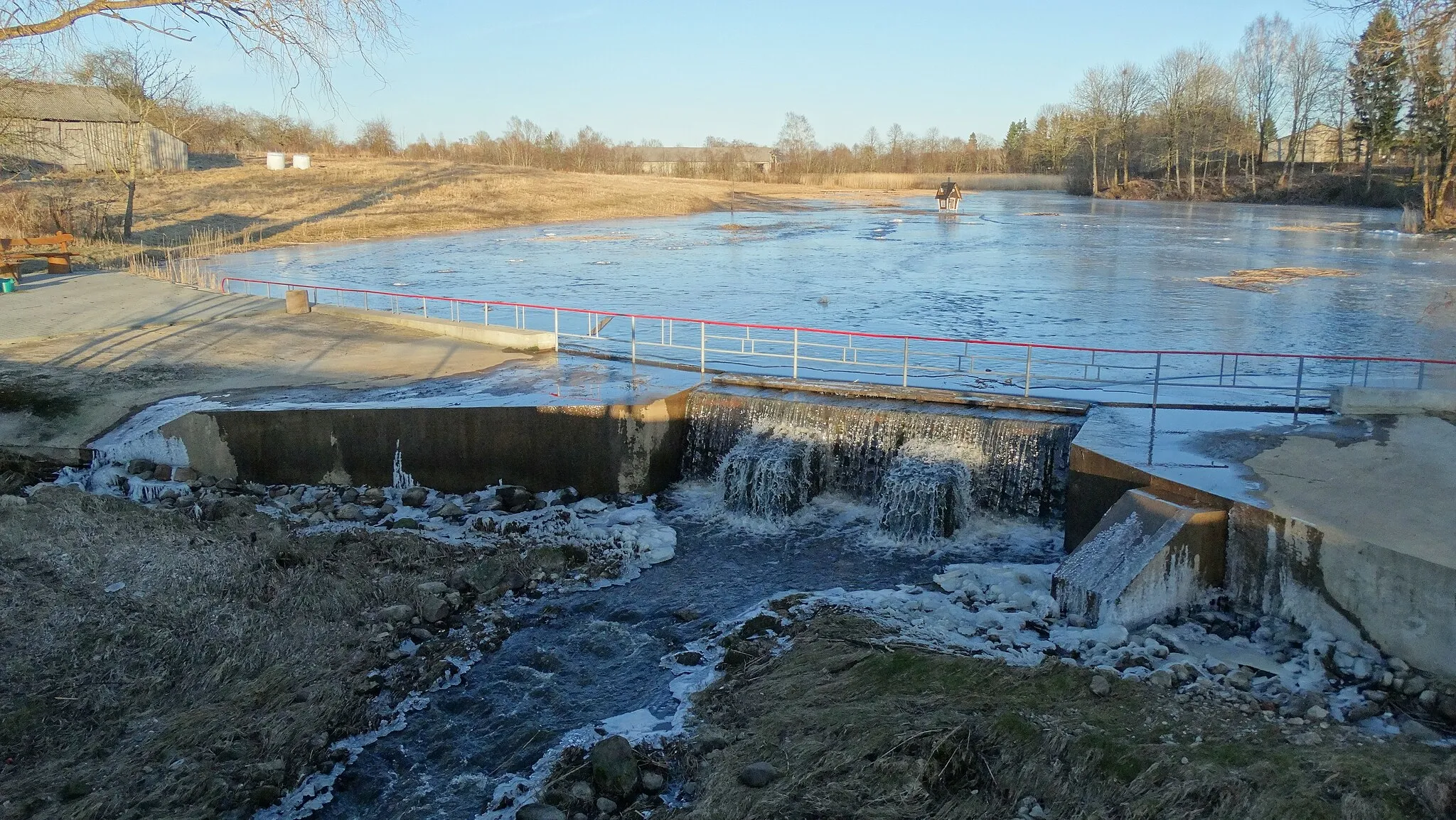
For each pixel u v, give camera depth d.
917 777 9.36
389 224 65.12
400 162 97.50
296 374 20.73
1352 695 10.64
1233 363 24.89
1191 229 68.81
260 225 60.56
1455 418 16.22
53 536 14.03
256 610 12.74
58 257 34.91
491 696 11.73
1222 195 108.56
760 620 13.17
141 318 26.47
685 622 13.74
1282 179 104.56
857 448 17.94
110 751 10.03
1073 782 9.20
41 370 20.77
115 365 21.33
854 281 41.41
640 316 21.98
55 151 65.25
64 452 17.11
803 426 18.39
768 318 32.19
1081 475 15.12
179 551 13.93
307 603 13.07
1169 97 113.88
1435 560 10.64
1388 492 12.91
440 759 10.54
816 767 9.66
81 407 18.61
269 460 18.00
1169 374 23.56
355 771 10.28
